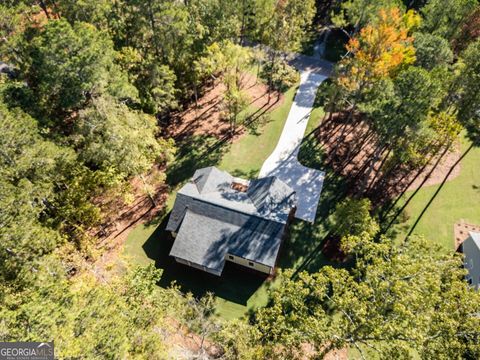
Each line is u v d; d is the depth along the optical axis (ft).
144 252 117.80
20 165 90.27
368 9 148.25
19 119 95.40
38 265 79.87
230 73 155.63
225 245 108.68
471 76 115.24
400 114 97.09
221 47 154.30
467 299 66.59
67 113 137.49
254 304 105.40
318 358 73.97
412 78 94.43
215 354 86.69
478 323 63.31
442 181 138.72
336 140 156.25
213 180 125.90
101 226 124.16
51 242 86.79
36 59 114.11
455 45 167.12
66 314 56.95
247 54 151.43
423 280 66.64
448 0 150.10
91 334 55.26
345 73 134.82
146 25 138.62
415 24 137.49
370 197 134.10
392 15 114.42
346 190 136.98
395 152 118.52
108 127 106.73
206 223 112.27
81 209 106.11
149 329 68.28
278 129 161.27
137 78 139.13
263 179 125.70
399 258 69.67
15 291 76.18
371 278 70.79
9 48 130.62
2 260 80.07
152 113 142.72
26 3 162.20
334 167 145.59
